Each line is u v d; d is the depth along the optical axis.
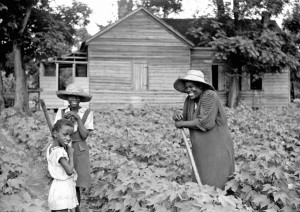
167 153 7.82
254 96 27.16
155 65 25.09
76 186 5.36
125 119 15.88
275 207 4.55
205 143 5.26
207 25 26.59
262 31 24.69
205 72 26.34
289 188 4.67
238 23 25.34
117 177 5.58
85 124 5.55
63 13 25.00
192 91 5.27
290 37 26.05
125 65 24.81
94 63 24.45
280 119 15.36
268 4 24.17
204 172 5.27
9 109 18.11
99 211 5.83
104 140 10.33
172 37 25.20
